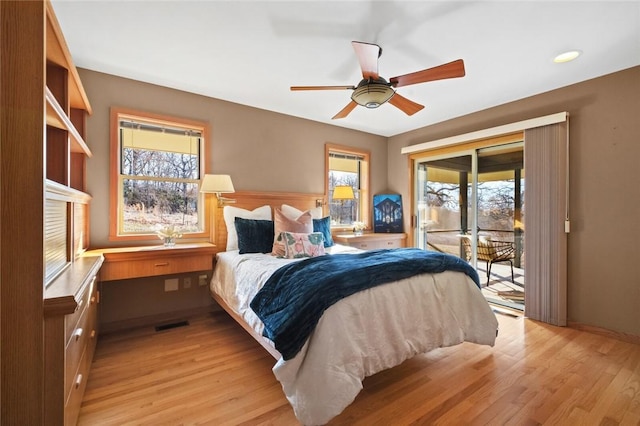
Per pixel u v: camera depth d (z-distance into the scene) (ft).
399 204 15.70
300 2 5.99
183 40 7.33
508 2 5.95
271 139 12.31
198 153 10.89
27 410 3.66
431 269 6.88
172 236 9.41
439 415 5.29
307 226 10.37
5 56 3.59
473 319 7.36
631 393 5.92
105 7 6.11
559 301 9.61
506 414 5.31
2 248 3.55
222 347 8.04
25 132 3.64
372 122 13.96
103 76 9.04
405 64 8.43
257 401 5.72
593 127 9.17
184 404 5.60
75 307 3.86
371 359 5.53
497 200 12.03
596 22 6.54
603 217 8.98
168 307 10.05
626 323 8.55
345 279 5.57
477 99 11.02
